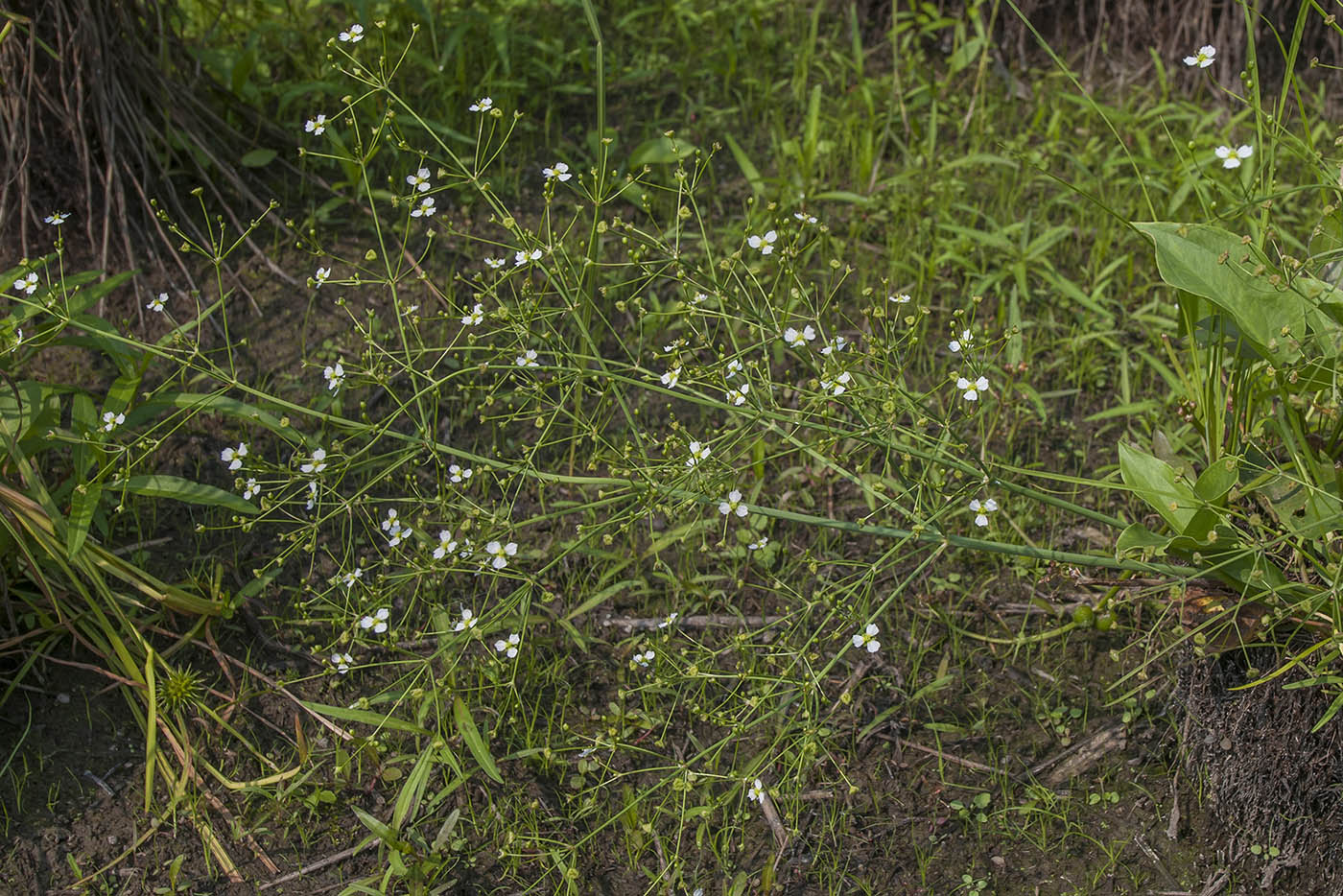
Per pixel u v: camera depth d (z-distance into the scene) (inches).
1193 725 23.3
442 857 22.6
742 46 37.4
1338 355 21.2
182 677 23.8
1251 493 22.2
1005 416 28.8
